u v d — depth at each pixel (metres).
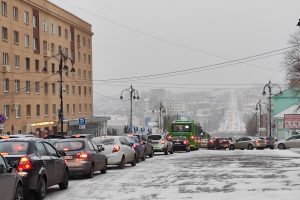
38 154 13.34
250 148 55.62
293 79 74.75
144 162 28.33
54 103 72.12
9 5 58.72
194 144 51.72
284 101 107.50
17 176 11.16
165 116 113.81
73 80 81.00
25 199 12.84
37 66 67.00
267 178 17.38
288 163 24.73
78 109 83.38
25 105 62.53
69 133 75.94
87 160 18.44
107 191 14.71
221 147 61.84
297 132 84.69
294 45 73.31
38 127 65.19
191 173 19.84
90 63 91.00
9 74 58.28
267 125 117.56
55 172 14.34
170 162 27.42
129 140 27.77
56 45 74.00
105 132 98.25
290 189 14.27
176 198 12.84
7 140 13.23
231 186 15.22
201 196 13.12
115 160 23.06
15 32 60.59
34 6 65.81
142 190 14.70
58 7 74.81
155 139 39.50
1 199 9.92
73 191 14.97
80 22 84.88
